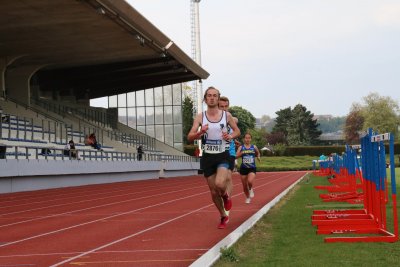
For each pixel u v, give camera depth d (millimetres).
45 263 7152
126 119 63469
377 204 8742
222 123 9438
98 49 41094
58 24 33500
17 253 8078
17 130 31266
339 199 15172
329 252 7047
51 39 37250
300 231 9109
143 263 6941
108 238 9422
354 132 144500
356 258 6594
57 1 28828
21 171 26031
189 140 9539
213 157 9492
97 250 8117
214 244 8320
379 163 8664
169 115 63281
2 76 40812
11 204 18641
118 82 55938
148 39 38531
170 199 19547
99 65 47906
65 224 12117
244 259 6707
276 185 29000
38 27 34062
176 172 55125
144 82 56719
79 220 12914
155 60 46594
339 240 7887
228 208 10070
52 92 54781
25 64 43969
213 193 9781
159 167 49125
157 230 10281
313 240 8102
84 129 44500
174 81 58906
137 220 12344
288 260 6578
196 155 62781
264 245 7781
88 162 33969
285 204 14633
